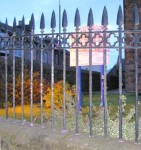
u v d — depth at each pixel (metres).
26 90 11.03
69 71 15.95
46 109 9.40
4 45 5.57
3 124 5.51
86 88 19.45
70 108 6.37
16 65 10.92
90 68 4.64
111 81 30.73
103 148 4.24
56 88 8.89
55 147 4.65
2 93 11.40
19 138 5.04
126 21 16.73
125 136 5.44
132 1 16.75
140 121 5.46
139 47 4.34
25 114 9.21
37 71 12.28
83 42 4.74
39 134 4.92
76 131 4.79
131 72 16.83
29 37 5.21
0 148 5.35
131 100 12.72
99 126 5.82
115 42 4.48
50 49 4.99
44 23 5.05
